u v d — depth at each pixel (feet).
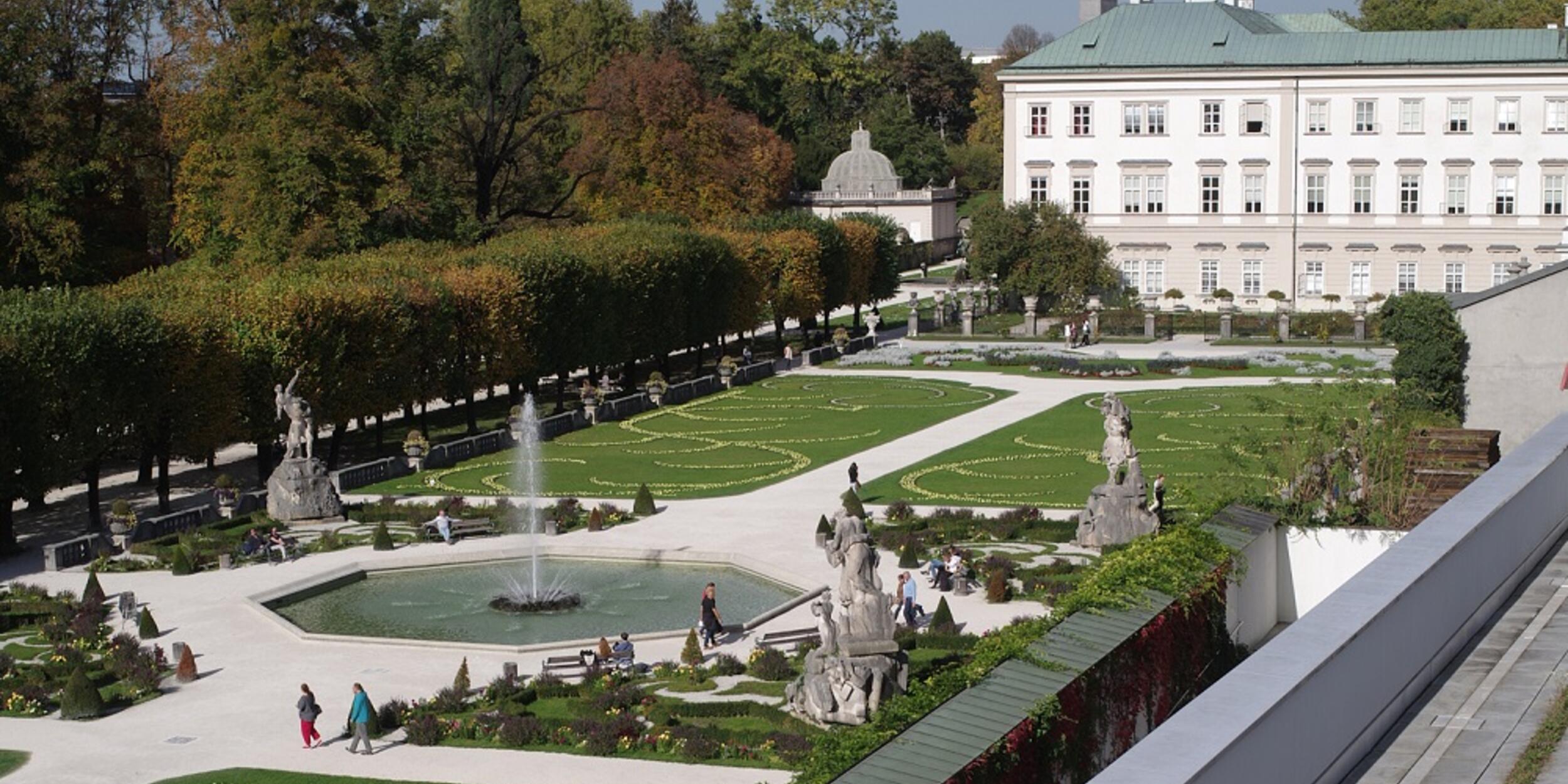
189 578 304.09
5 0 476.95
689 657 241.96
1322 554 228.63
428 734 213.66
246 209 511.40
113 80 535.19
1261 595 223.30
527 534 334.44
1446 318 344.28
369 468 394.73
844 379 568.41
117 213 528.22
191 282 434.30
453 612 281.33
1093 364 562.66
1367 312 632.79
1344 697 101.19
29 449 329.31
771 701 226.79
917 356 615.16
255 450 460.55
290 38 526.16
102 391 344.49
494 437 441.27
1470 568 129.18
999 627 260.62
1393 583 113.29
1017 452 421.59
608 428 476.13
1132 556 200.64
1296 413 394.73
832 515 348.59
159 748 214.07
